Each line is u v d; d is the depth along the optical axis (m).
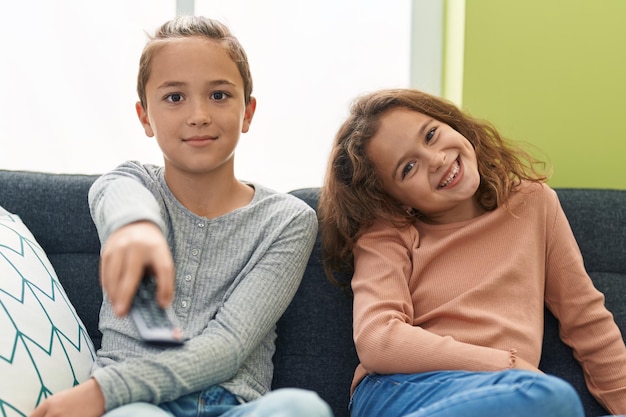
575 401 0.87
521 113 1.72
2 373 1.01
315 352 1.41
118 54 1.89
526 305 1.30
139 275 0.78
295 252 1.24
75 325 1.25
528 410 0.86
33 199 1.45
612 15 1.73
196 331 1.15
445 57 1.90
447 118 1.42
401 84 1.92
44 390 1.05
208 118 1.21
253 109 1.37
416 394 1.11
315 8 1.92
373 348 1.19
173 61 1.22
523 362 1.15
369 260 1.35
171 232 1.24
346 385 1.39
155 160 1.92
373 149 1.39
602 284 1.43
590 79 1.73
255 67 1.91
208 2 1.89
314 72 1.92
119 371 0.98
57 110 1.89
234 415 0.87
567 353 1.37
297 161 1.93
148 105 1.26
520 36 1.71
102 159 1.91
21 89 1.87
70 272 1.42
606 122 1.73
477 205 1.42
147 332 0.76
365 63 1.92
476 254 1.35
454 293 1.31
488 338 1.24
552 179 1.73
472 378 1.03
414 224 1.43
